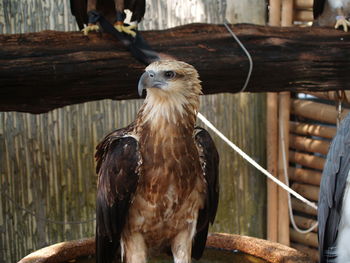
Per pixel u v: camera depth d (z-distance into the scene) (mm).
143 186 3064
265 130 5375
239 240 3629
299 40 4016
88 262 3559
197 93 3104
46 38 3605
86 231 5102
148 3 4941
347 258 3359
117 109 5012
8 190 4859
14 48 3527
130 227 3189
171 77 2979
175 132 3010
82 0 3955
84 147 4988
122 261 3363
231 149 5309
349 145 3256
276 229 5352
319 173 5145
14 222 4914
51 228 5012
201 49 3840
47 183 4945
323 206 3412
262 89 4070
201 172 3158
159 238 3275
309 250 5324
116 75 3703
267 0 5152
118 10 3828
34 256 3377
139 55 3678
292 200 5391
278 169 5277
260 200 5461
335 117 4902
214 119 5230
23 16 4699
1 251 4906
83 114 4945
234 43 3906
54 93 3668
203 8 5082
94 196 5074
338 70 4066
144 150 3035
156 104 3016
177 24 5051
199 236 3439
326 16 4473
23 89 3578
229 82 3941
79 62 3613
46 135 4891
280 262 3391
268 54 3945
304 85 4082
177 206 3123
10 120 4797
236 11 5137
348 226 3303
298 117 5348
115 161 3039
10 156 4832
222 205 5352
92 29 3707
